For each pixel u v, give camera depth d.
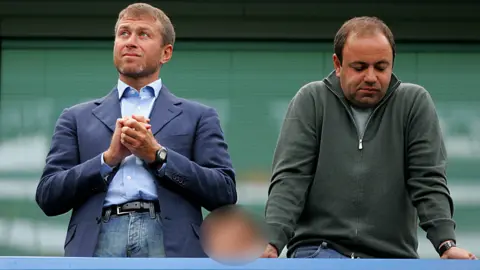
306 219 16.91
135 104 17.09
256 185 28.05
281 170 16.80
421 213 16.44
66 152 16.86
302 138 16.92
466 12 29.52
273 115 28.77
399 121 16.95
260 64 29.05
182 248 16.14
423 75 29.25
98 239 16.16
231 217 15.02
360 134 16.91
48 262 13.89
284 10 29.28
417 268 14.13
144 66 17.11
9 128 28.64
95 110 17.14
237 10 29.23
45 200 16.50
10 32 29.14
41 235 27.81
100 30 29.20
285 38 29.20
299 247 16.84
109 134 16.84
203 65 28.89
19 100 28.80
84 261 13.92
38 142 28.58
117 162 16.27
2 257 13.91
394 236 16.69
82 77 28.98
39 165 28.44
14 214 27.97
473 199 28.20
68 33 29.17
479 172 28.45
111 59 29.14
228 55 29.03
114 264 13.89
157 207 16.34
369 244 16.56
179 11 29.17
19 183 28.27
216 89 28.78
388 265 14.12
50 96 28.88
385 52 16.69
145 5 17.62
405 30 29.44
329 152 16.88
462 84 29.23
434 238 16.19
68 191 16.31
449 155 28.59
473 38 29.48
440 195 16.44
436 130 16.92
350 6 29.44
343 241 16.64
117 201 16.30
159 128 16.84
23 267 13.87
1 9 29.22
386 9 29.48
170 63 28.83
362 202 16.69
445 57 29.38
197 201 16.59
